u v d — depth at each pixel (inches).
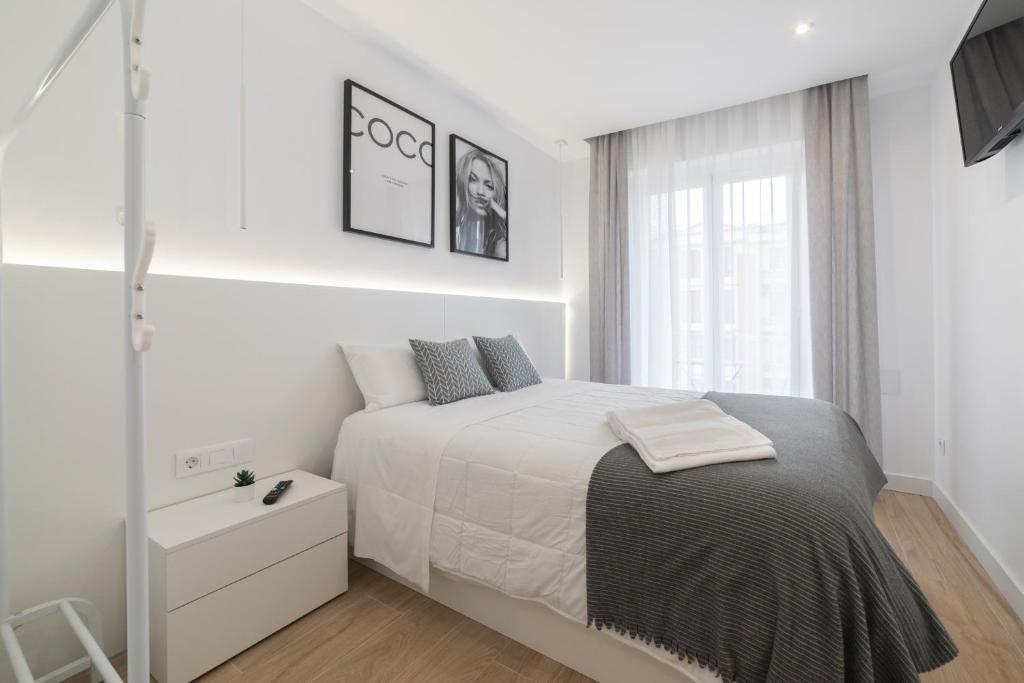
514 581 54.4
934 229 110.5
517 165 144.8
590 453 55.9
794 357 122.6
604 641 51.9
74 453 56.6
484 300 125.7
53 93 56.4
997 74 65.6
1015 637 60.7
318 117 87.9
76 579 56.7
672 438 55.2
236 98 75.2
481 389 96.6
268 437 77.2
